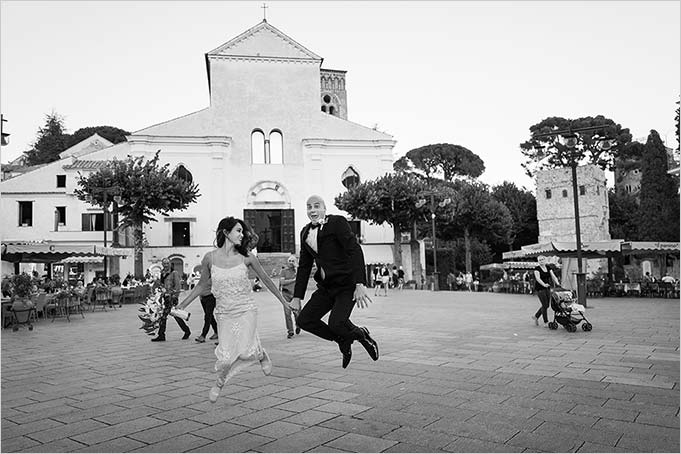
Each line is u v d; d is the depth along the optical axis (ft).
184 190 116.78
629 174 225.56
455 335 34.76
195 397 18.69
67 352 31.24
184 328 36.73
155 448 13.34
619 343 30.01
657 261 140.36
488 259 190.70
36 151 263.49
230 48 152.66
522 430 14.15
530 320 44.24
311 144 150.61
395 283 125.39
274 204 149.18
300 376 21.85
